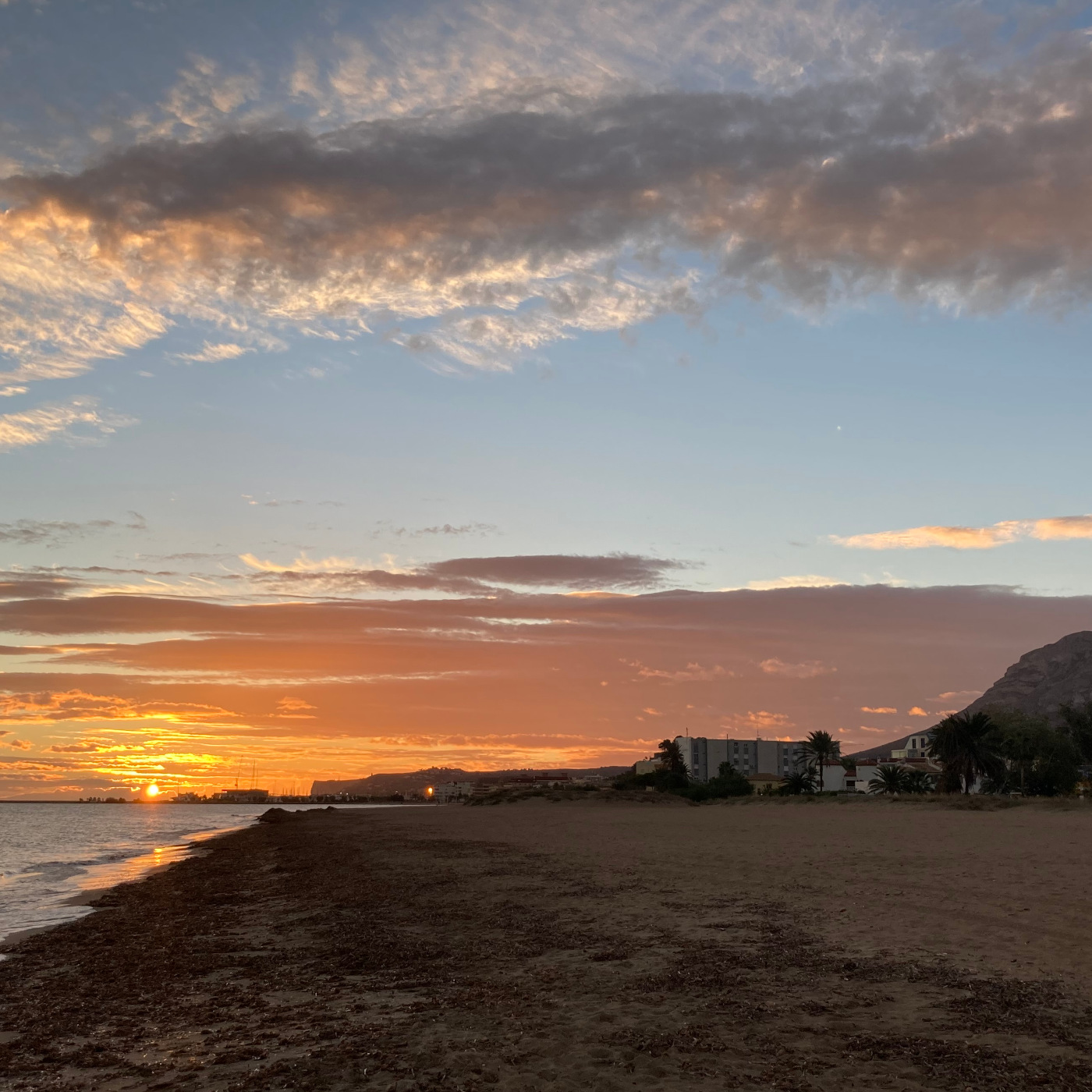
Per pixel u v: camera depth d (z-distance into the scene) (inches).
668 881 1029.2
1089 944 563.2
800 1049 381.7
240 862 1892.2
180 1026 470.6
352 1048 402.0
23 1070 400.2
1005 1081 331.9
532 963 594.6
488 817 3836.1
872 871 1019.3
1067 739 4279.0
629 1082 346.3
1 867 2022.6
